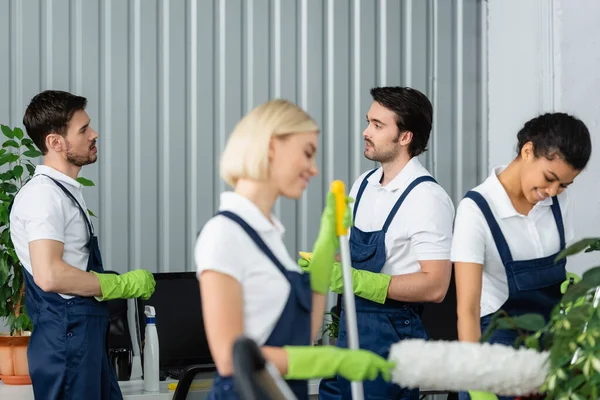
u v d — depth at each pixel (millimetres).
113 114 5621
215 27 5832
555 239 3248
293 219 5980
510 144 6293
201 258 2270
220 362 2201
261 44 5926
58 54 5531
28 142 4754
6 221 4414
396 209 3797
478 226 3131
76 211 3990
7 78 5438
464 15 6398
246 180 2383
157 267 5711
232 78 5859
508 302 3209
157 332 4590
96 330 3953
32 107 4016
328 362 2191
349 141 6109
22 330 4434
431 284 3688
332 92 6074
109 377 4008
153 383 4219
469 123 6418
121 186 5637
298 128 2330
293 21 5996
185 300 4664
